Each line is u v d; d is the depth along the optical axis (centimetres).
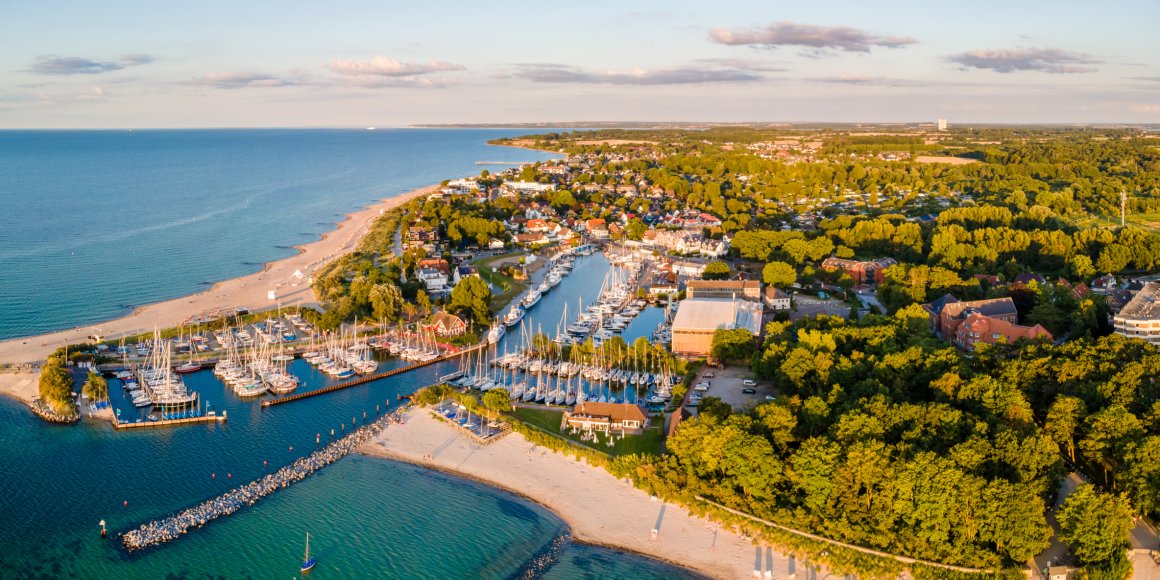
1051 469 15412
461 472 19138
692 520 16775
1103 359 19800
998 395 17638
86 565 15300
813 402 18112
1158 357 19025
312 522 16900
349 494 18062
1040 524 14050
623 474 18412
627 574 15238
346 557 15725
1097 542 13638
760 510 16025
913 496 14775
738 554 15612
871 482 15138
